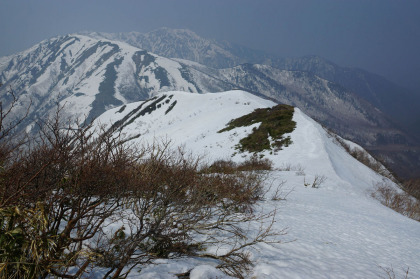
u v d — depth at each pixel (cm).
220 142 3794
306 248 515
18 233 213
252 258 400
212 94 9400
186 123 6112
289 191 1331
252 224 568
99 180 258
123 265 262
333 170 2419
